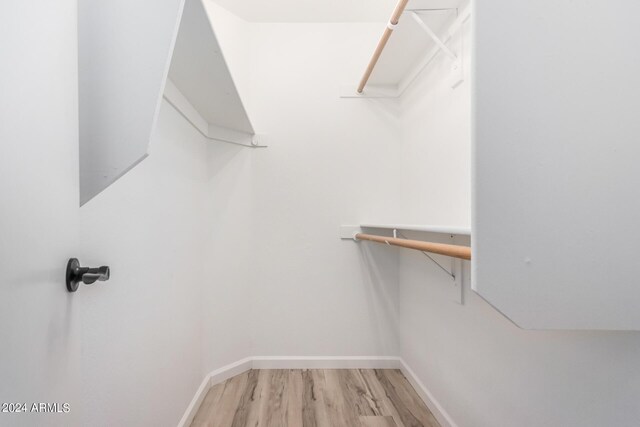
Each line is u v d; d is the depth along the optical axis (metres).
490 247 0.52
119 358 1.02
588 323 0.53
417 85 1.95
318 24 2.19
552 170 0.53
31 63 0.41
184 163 1.59
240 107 1.64
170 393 1.40
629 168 0.54
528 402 1.00
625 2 0.54
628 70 0.54
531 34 0.53
